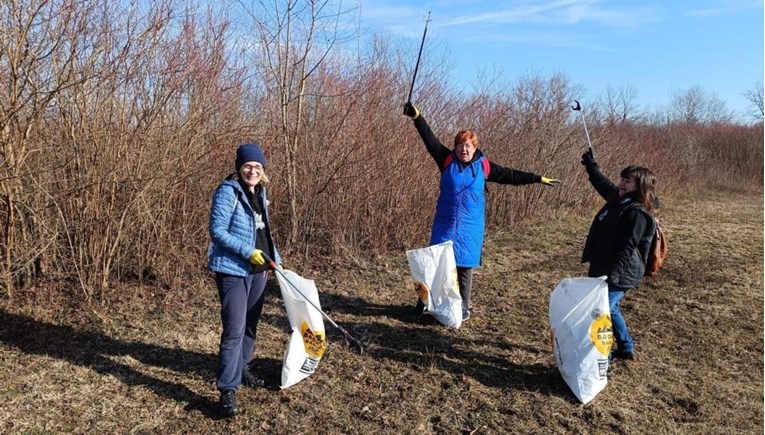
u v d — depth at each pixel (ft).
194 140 17.87
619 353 14.65
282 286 12.23
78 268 16.08
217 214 10.98
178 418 11.24
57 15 14.26
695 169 63.46
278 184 23.02
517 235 31.12
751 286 22.13
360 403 12.12
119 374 12.76
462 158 16.14
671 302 19.88
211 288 18.66
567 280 12.98
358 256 23.35
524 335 16.34
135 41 15.94
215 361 13.73
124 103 16.10
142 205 16.93
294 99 22.29
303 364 12.37
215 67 18.19
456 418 11.65
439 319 16.03
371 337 15.65
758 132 73.31
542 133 35.60
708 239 32.27
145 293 17.60
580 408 12.15
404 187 24.98
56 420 10.89
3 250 15.25
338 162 23.17
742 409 12.42
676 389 13.23
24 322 14.73
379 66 24.61
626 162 46.19
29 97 13.55
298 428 11.07
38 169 15.12
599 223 13.62
